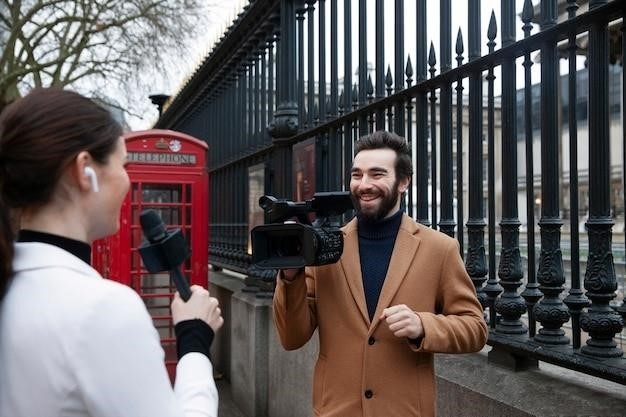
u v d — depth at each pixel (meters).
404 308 1.97
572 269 2.48
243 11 6.18
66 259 1.19
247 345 5.35
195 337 1.37
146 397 1.10
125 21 15.24
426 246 2.17
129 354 1.10
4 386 1.10
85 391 1.06
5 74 15.13
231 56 6.97
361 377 2.11
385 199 2.17
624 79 2.27
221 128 7.68
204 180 5.92
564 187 14.67
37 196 1.21
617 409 2.22
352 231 2.28
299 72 5.19
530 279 2.69
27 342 1.08
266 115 6.03
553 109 2.56
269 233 2.07
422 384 2.11
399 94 3.54
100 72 16.48
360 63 4.08
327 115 4.86
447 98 3.21
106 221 1.30
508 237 2.80
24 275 1.16
